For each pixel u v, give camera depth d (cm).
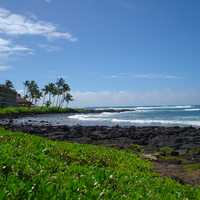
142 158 2473
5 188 742
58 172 1059
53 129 6519
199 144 4012
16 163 990
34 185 808
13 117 13800
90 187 952
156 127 6888
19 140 1636
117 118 12100
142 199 1018
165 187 1355
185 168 2188
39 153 1348
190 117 10950
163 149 3312
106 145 3888
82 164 1488
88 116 14662
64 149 1719
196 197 1336
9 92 19700
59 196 786
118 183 1146
